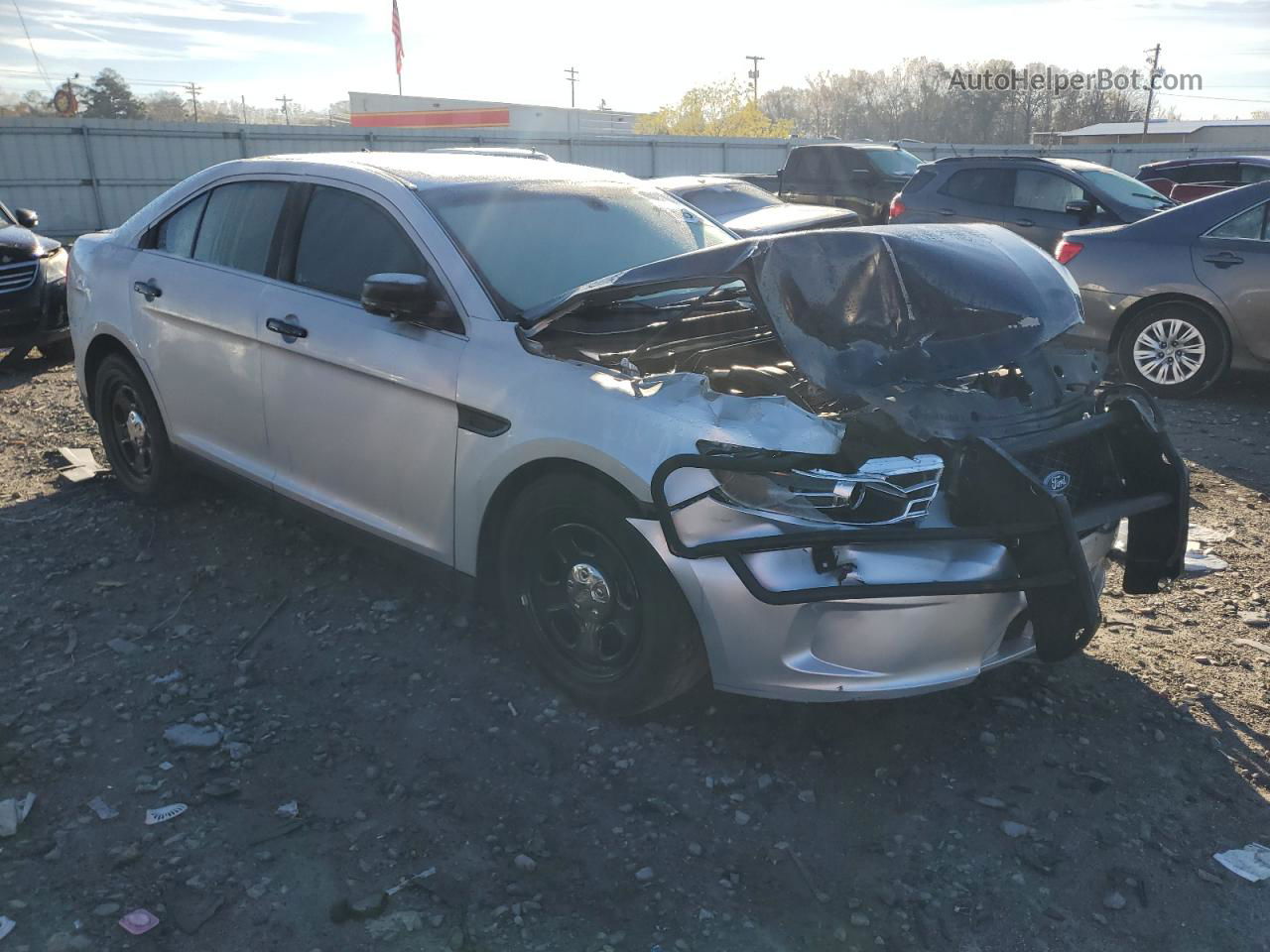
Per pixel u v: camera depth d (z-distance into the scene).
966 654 2.99
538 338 3.53
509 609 3.51
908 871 2.70
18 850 2.70
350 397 3.82
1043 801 2.98
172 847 2.73
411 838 2.79
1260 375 8.45
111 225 24.56
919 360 3.13
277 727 3.29
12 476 5.66
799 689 2.92
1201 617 4.11
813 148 16.80
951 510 2.97
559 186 4.24
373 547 3.95
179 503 5.12
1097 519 3.07
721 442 2.86
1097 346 8.03
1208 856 2.77
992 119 94.81
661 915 2.53
